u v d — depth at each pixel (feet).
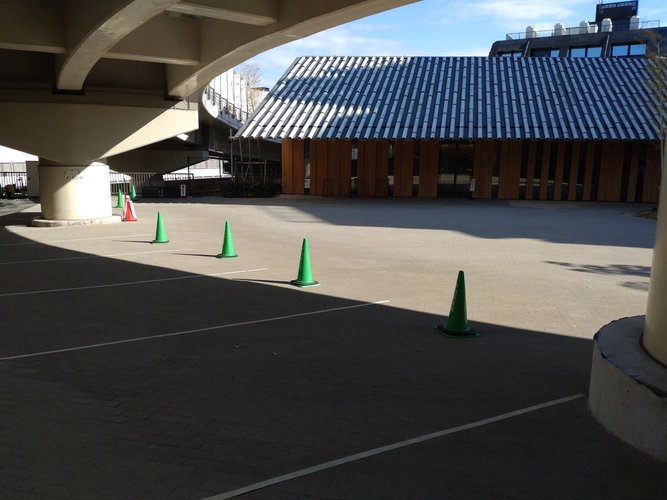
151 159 146.00
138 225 62.44
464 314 24.86
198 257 43.11
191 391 18.52
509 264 41.57
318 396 18.22
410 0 31.55
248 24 43.11
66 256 43.37
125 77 64.23
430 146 101.55
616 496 12.81
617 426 15.49
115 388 18.71
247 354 22.13
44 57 60.29
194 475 13.46
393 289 33.37
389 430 15.92
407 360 21.70
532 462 14.24
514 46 220.23
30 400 17.70
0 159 144.15
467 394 18.54
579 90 99.86
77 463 13.97
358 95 104.06
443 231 58.80
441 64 111.86
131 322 26.30
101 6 37.37
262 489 12.92
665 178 15.44
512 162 99.09
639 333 17.87
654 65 84.48
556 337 24.84
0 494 12.60
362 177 103.91
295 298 30.99
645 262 42.73
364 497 12.67
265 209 81.87
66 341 23.53
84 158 62.44
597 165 96.32
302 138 95.20
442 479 13.43
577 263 42.14
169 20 50.37
